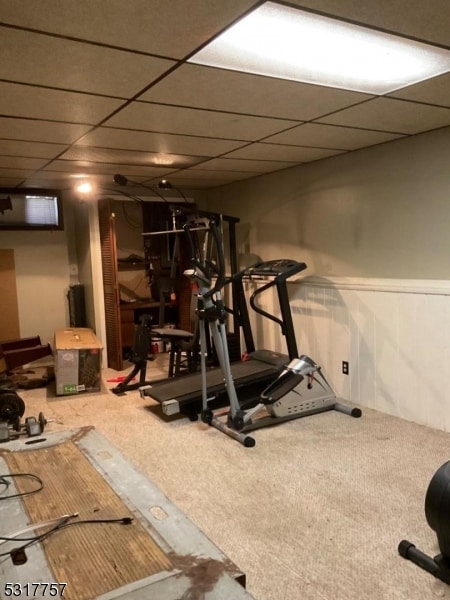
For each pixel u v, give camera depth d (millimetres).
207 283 3590
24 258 5773
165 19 1544
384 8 1525
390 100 2500
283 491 2637
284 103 2494
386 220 3664
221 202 5770
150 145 3389
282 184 4707
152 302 6168
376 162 3684
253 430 3482
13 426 3348
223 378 4113
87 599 1027
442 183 3238
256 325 5223
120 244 6363
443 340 3277
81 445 1907
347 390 4066
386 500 2514
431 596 1839
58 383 4457
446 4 1509
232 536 2240
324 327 4238
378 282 3715
